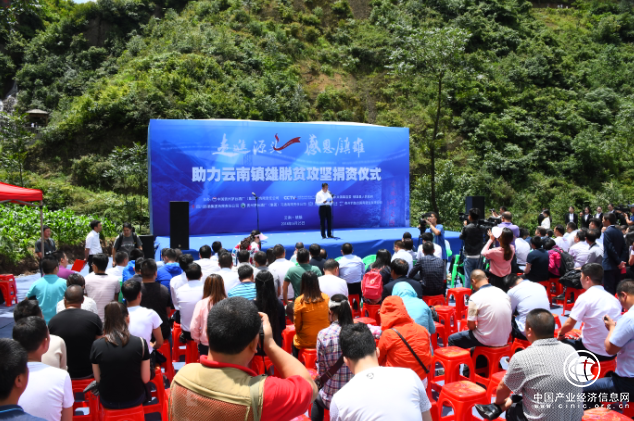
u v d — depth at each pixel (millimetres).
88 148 20359
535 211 21625
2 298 7914
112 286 4715
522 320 4457
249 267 4391
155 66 23375
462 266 8297
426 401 2016
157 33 29719
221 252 5297
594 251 6945
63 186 18406
